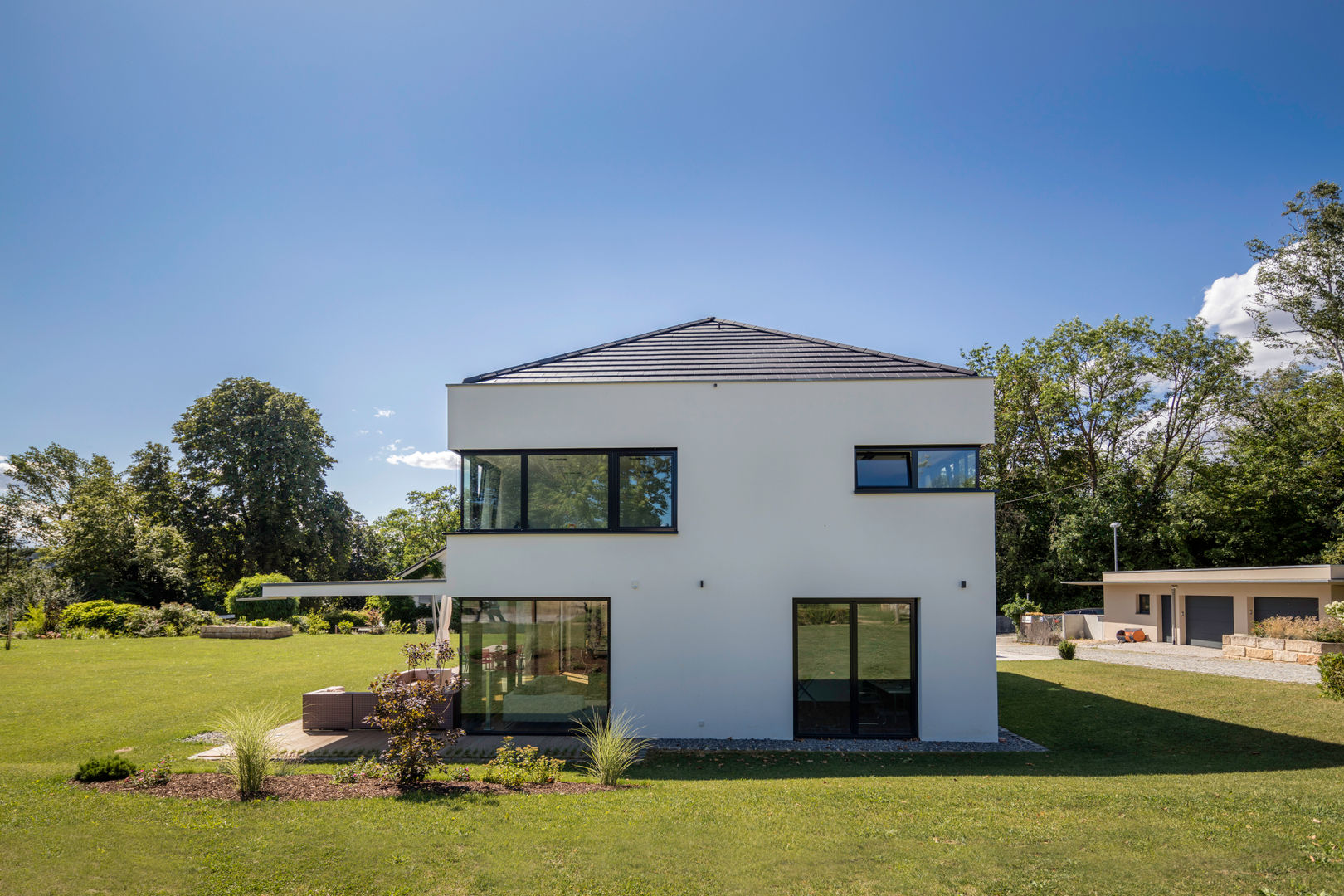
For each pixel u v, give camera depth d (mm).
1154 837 6211
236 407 44250
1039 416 40938
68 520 37781
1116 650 27969
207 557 43344
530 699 12406
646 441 12695
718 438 12633
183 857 5836
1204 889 5191
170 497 43562
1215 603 27859
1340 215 31484
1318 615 23422
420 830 6516
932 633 12094
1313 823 6414
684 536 12477
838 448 12484
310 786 8125
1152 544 37906
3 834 6227
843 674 12141
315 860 5809
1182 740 11664
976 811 7164
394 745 8352
